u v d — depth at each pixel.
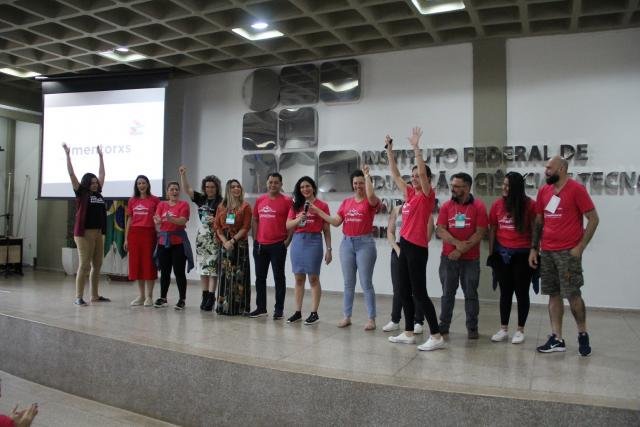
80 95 7.79
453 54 6.32
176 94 8.01
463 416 2.83
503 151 6.04
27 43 6.67
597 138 5.71
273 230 4.93
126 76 7.53
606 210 5.66
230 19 6.07
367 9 5.55
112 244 7.82
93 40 6.82
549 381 3.07
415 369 3.31
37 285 7.29
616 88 5.66
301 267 4.79
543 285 3.82
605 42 5.70
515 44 6.05
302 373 3.20
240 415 3.38
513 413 2.74
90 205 5.68
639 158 5.56
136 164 7.50
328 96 6.88
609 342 4.13
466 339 4.21
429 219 3.95
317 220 4.78
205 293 5.39
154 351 3.77
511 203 4.04
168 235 5.39
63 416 3.71
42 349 4.46
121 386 3.92
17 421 2.38
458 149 6.27
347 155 6.76
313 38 6.57
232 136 7.59
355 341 4.10
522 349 3.87
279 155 7.19
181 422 3.61
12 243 8.42
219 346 3.86
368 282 4.58
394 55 6.61
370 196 4.48
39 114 9.09
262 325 4.68
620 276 5.60
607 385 2.99
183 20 6.16
